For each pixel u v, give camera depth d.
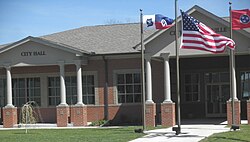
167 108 25.12
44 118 30.20
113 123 28.72
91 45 30.22
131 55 28.98
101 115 29.33
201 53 24.70
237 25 21.77
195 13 24.78
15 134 22.53
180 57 26.81
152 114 25.45
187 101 31.11
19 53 28.56
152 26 22.92
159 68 28.73
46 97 30.25
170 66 30.27
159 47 25.22
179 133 19.69
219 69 30.59
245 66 29.48
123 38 30.66
